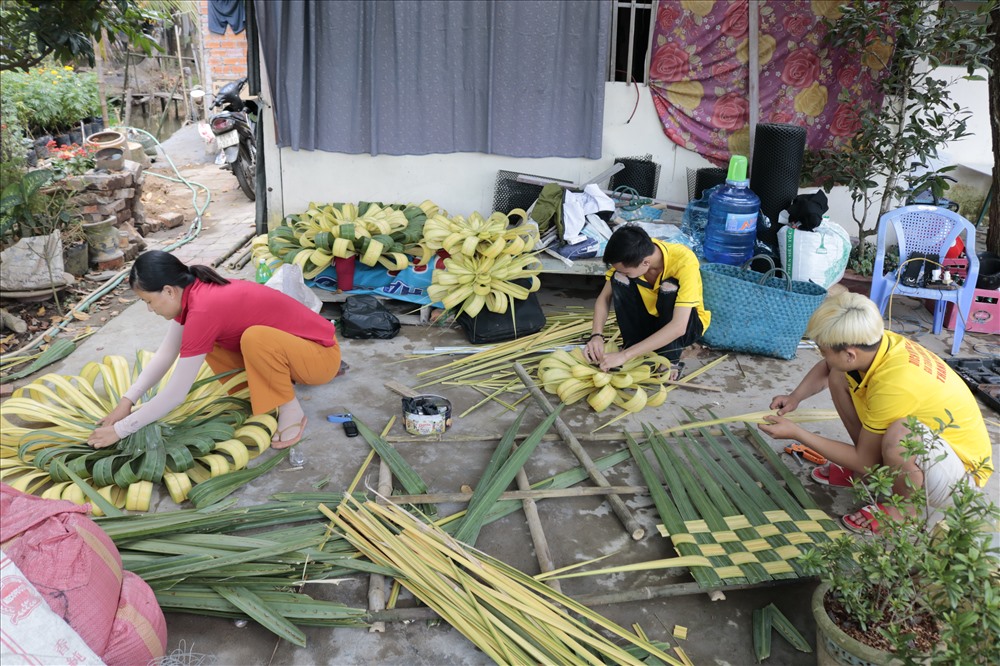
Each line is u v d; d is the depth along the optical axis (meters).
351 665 2.32
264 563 2.57
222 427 3.23
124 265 5.95
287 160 5.50
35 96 8.76
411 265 4.96
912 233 4.85
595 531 2.96
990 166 6.12
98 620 1.94
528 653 2.31
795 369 4.40
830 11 5.29
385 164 5.51
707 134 5.61
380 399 3.93
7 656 1.69
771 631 2.49
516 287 4.57
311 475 3.23
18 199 5.07
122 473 2.92
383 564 2.61
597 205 5.12
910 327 5.04
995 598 1.77
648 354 4.16
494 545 2.86
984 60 5.07
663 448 3.38
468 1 5.04
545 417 3.77
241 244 6.74
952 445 2.61
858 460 2.81
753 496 3.05
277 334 3.20
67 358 4.37
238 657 2.34
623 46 5.51
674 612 2.58
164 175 9.34
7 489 2.05
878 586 2.17
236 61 10.78
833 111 5.56
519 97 5.31
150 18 6.25
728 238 4.84
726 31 5.35
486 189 5.63
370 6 5.01
